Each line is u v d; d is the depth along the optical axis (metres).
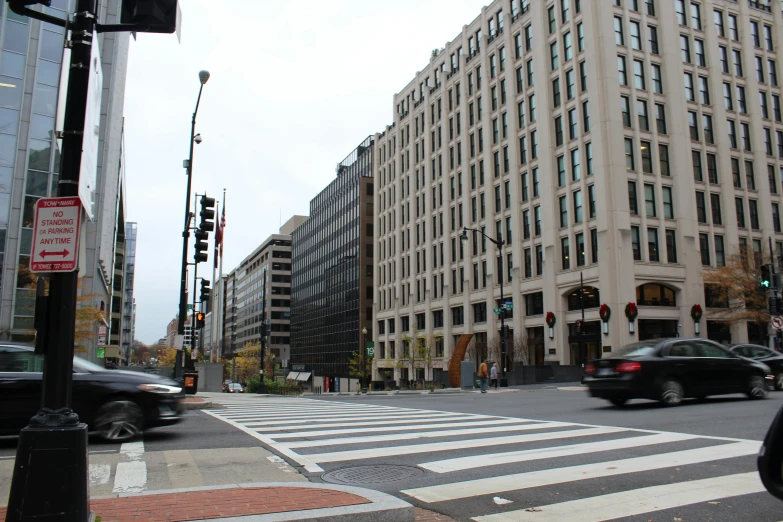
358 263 86.94
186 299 21.95
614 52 42.25
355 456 8.16
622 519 5.04
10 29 33.09
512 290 49.44
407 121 72.88
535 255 47.44
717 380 14.50
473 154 57.84
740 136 47.62
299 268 122.44
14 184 32.19
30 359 9.63
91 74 4.63
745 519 4.96
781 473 3.97
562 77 45.44
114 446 9.26
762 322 39.47
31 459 3.87
